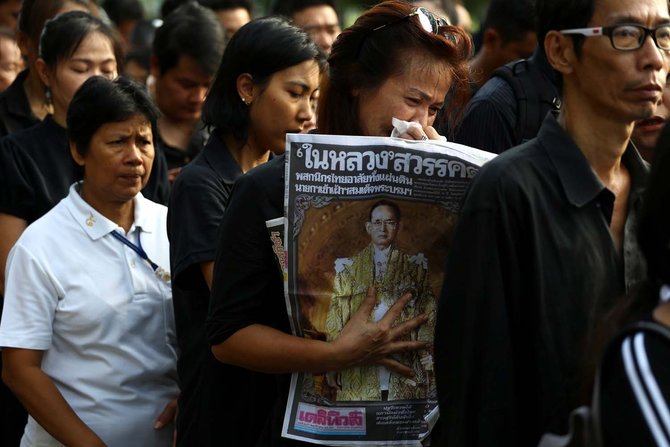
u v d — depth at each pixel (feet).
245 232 11.00
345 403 10.93
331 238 10.68
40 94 18.92
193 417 12.82
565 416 9.34
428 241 10.77
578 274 9.62
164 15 25.43
